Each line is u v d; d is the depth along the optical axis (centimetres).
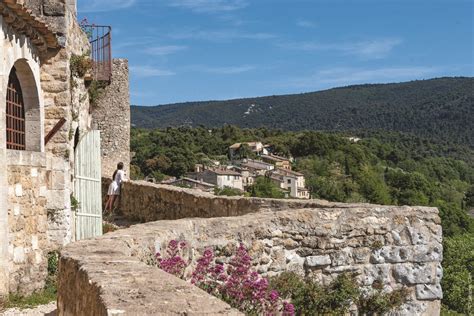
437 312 1032
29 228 1209
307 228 988
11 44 1188
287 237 975
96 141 1669
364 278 1011
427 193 6675
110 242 693
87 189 1641
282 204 1357
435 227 1047
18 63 1315
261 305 813
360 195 6862
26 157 1205
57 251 1276
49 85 1441
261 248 946
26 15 1169
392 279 1023
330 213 1012
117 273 514
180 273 764
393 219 1034
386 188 6812
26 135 1395
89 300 495
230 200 1504
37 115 1399
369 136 13612
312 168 9044
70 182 1430
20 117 1388
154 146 8956
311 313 967
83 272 536
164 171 8538
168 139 9319
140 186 2064
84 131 1722
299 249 984
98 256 606
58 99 1446
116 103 2719
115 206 2180
